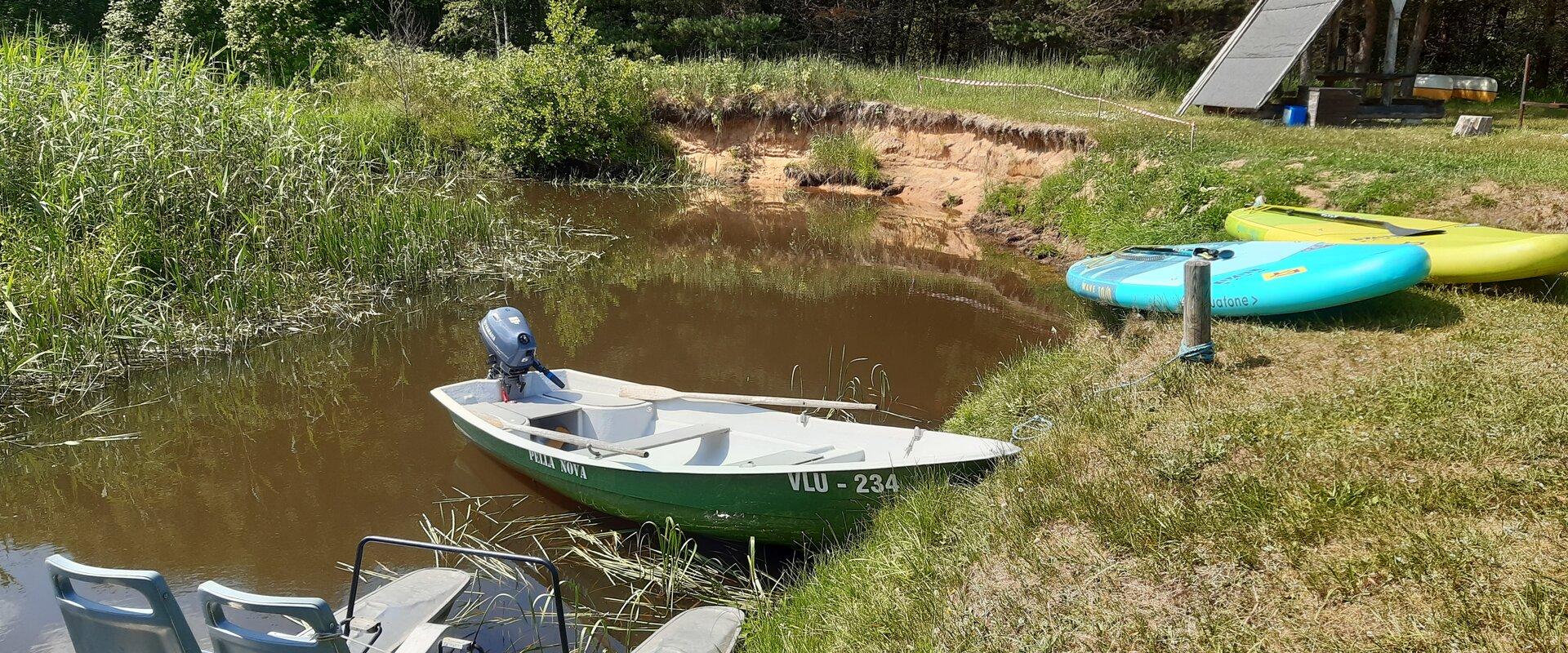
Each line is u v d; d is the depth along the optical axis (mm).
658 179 18547
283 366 8453
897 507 4930
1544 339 6035
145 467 6562
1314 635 3412
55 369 7621
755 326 9625
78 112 9047
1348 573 3652
